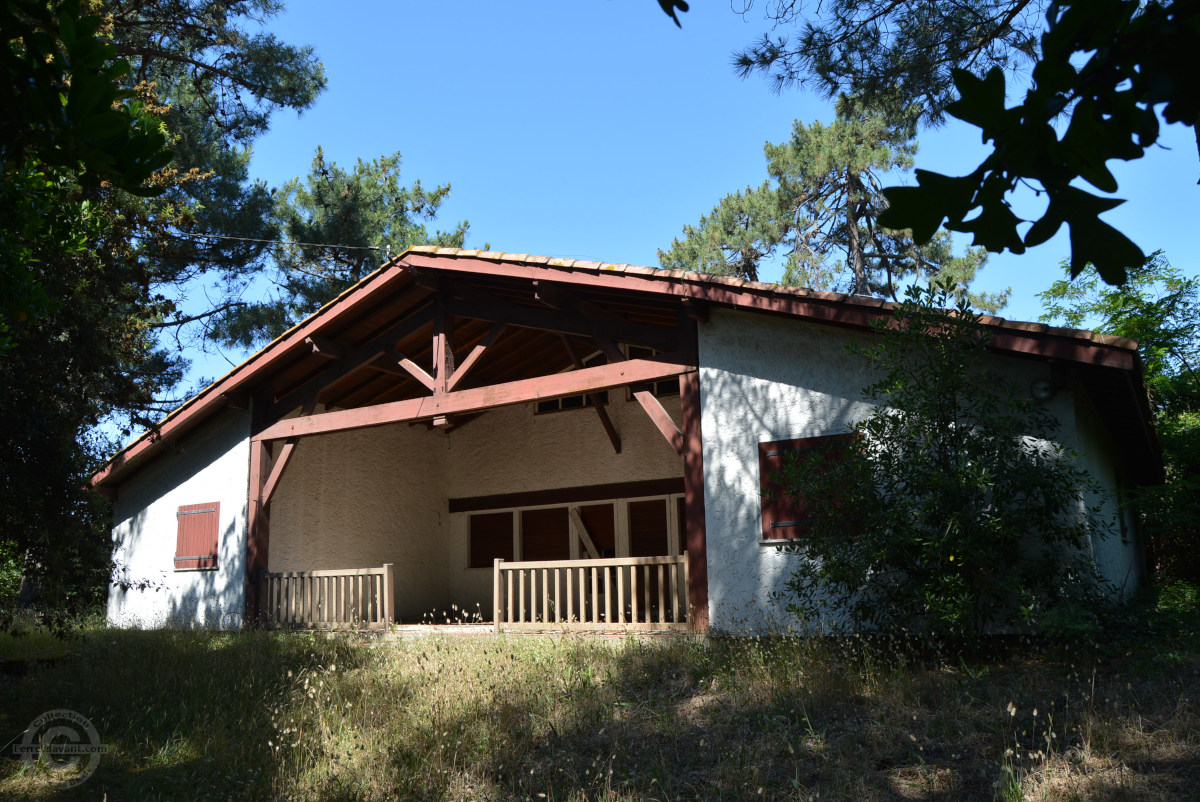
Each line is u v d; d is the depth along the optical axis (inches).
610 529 611.8
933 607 287.1
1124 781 188.2
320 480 597.9
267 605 536.7
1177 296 694.5
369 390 622.5
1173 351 698.2
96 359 379.2
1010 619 296.4
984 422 306.5
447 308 491.8
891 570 317.7
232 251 844.6
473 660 368.2
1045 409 330.0
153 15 728.3
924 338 315.6
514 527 655.8
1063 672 283.3
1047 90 52.5
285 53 768.9
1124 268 51.0
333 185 918.4
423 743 266.7
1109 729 221.1
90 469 391.2
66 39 84.8
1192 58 49.2
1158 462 575.5
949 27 345.7
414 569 653.3
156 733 296.2
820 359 378.6
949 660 310.5
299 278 925.2
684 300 399.9
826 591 355.9
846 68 378.9
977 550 281.6
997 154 52.8
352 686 338.0
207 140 809.5
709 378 402.3
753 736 252.7
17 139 86.7
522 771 241.0
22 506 355.3
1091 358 310.3
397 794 232.4
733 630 375.6
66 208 216.4
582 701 299.9
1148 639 305.3
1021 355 337.4
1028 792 191.3
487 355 619.2
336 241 903.1
